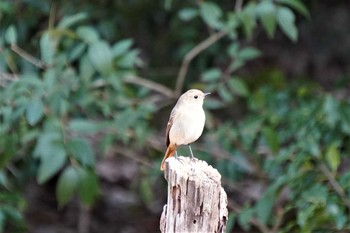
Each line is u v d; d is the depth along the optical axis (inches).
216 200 254.1
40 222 630.5
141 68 602.5
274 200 377.1
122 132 438.6
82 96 418.0
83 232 626.2
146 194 498.6
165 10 571.5
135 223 636.7
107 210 647.1
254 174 491.8
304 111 449.1
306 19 662.5
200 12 445.1
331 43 676.1
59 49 449.7
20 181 516.1
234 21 438.0
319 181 381.7
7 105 400.8
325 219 361.7
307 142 395.5
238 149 478.0
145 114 446.6
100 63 397.7
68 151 390.9
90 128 419.8
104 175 655.8
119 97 454.3
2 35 465.7
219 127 490.9
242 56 472.1
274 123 469.1
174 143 328.5
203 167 263.6
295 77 662.5
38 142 402.3
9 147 407.2
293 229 383.2
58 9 530.3
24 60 445.7
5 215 400.5
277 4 430.0
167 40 607.2
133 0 559.8
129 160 663.8
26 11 500.1
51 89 400.8
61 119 411.5
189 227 254.2
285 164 469.1
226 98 470.3
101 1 538.3
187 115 321.7
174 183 256.2
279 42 678.5
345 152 425.4
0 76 413.1
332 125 413.7
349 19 677.3
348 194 366.9
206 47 519.2
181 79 480.1
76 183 391.2
